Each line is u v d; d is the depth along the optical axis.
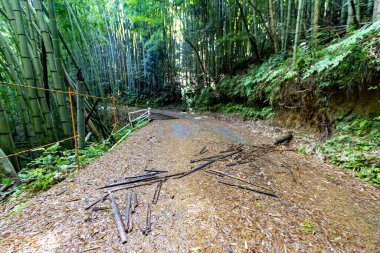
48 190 2.75
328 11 6.16
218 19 9.88
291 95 5.42
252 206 2.24
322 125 4.59
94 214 2.14
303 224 1.92
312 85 4.71
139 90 19.14
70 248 1.66
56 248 1.66
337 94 4.36
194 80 14.48
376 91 3.66
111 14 16.19
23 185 3.01
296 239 1.73
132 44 17.98
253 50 9.23
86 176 3.19
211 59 11.52
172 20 13.70
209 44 11.30
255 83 7.30
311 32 5.76
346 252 1.58
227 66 10.57
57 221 2.03
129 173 3.29
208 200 2.38
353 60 3.77
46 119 4.61
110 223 1.99
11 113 8.23
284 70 5.57
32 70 4.21
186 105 14.11
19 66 5.48
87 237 1.79
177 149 4.63
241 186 2.70
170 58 15.27
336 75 4.12
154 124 8.38
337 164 3.30
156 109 15.71
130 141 5.44
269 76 6.08
